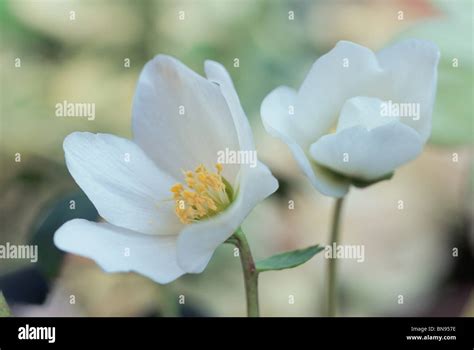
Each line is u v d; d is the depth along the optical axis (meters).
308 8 0.59
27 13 0.57
